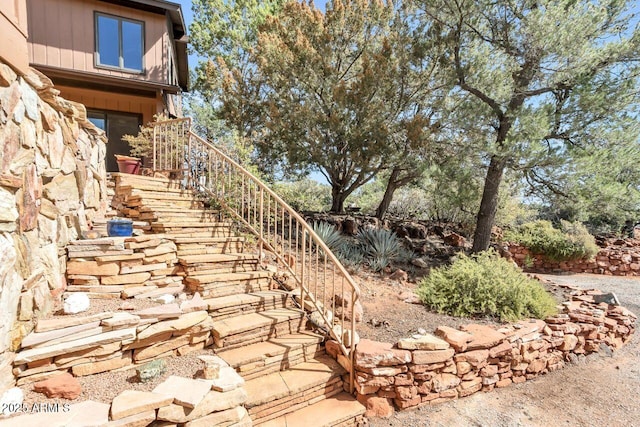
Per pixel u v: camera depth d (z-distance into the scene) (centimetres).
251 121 874
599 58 511
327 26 744
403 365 274
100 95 828
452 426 262
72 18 741
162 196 441
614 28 559
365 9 740
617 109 532
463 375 300
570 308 432
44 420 162
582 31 505
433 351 283
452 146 655
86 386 199
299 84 738
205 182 506
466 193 688
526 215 1166
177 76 1162
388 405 269
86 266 279
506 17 580
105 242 288
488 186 670
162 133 596
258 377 262
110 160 856
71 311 234
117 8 784
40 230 229
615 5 537
